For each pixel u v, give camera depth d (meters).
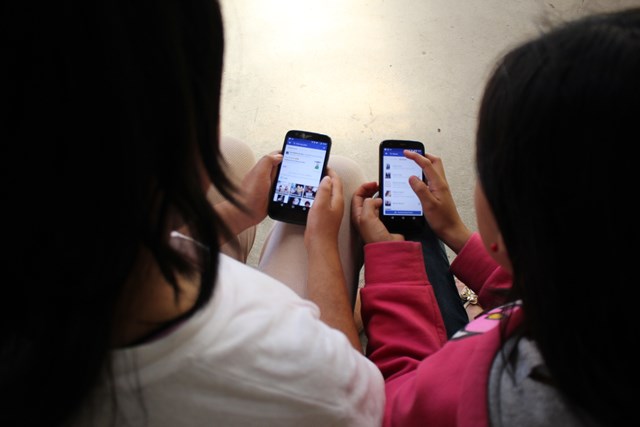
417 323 0.64
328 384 0.40
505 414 0.35
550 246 0.28
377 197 0.85
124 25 0.22
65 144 0.22
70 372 0.27
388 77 1.35
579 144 0.26
